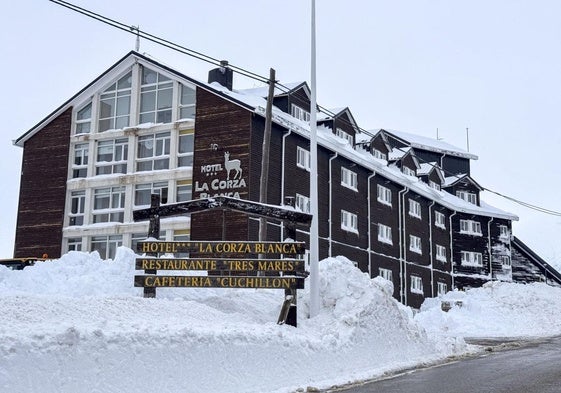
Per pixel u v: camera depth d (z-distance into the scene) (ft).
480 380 38.86
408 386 37.06
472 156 209.67
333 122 138.21
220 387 33.76
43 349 26.11
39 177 128.67
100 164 124.36
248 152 108.37
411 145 195.62
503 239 190.39
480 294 116.37
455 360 52.70
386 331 49.67
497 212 190.90
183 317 40.32
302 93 130.72
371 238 139.64
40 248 125.49
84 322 34.27
